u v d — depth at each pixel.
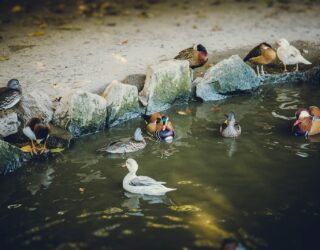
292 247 5.79
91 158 6.96
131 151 7.04
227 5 10.83
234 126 7.24
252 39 9.15
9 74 8.03
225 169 6.69
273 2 10.87
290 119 7.51
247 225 6.00
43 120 6.99
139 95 7.81
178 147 7.10
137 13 10.48
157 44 8.99
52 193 6.45
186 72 7.93
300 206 6.18
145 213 6.16
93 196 6.40
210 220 6.05
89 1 11.20
